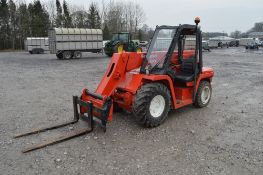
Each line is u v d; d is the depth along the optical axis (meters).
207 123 5.73
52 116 6.19
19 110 6.71
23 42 46.31
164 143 4.70
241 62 19.64
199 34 6.09
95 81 10.89
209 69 6.95
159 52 5.65
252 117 6.18
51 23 53.28
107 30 52.66
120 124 5.58
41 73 13.41
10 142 4.77
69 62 19.23
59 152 4.39
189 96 6.32
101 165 3.98
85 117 5.39
